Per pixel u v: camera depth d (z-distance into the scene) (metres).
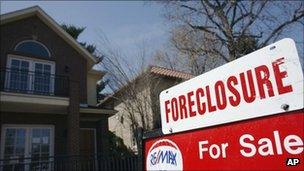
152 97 16.59
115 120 21.45
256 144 1.48
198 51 16.88
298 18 15.57
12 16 14.20
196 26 17.08
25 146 13.34
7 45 13.95
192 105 1.96
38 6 15.01
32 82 14.15
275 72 1.47
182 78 16.91
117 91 17.11
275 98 1.45
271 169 1.39
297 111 1.34
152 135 2.27
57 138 14.25
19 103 12.28
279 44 1.48
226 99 1.72
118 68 16.56
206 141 1.78
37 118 14.04
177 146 2.01
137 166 12.39
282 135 1.38
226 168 1.62
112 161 12.31
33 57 14.55
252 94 1.57
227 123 1.67
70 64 15.72
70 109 13.30
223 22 16.45
